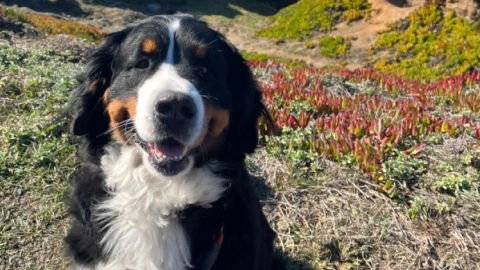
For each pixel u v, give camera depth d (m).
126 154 0.84
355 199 1.20
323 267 1.05
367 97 1.99
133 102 0.81
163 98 0.74
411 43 5.31
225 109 0.85
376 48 5.58
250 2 9.41
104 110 0.87
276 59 5.68
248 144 0.93
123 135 0.83
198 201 0.84
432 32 5.32
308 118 1.52
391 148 1.36
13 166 1.24
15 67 1.76
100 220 0.84
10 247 1.06
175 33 0.83
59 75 1.73
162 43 0.82
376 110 1.69
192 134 0.77
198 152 0.83
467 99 1.92
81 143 0.92
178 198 0.83
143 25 0.86
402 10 5.91
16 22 3.40
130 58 0.83
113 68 0.86
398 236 1.11
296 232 1.12
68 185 1.15
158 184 0.83
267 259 0.95
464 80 2.40
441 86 2.28
